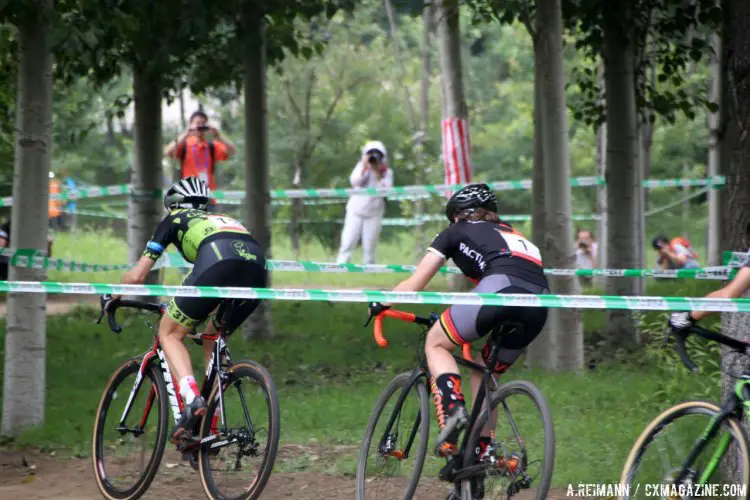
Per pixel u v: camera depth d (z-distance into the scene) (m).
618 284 20.31
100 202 53.06
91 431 13.48
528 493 9.37
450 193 25.98
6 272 27.25
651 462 8.35
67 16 16.47
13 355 13.28
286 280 33.12
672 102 21.80
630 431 12.53
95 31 17.44
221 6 18.20
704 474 8.00
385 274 35.16
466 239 9.17
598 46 20.77
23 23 12.84
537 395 8.46
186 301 9.84
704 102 21.72
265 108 20.91
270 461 9.27
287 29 22.58
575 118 23.06
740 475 7.73
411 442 9.45
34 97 12.92
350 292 9.29
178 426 9.70
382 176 29.66
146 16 17.88
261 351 19.69
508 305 8.75
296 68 44.06
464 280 27.88
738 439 7.68
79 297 28.92
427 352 9.16
